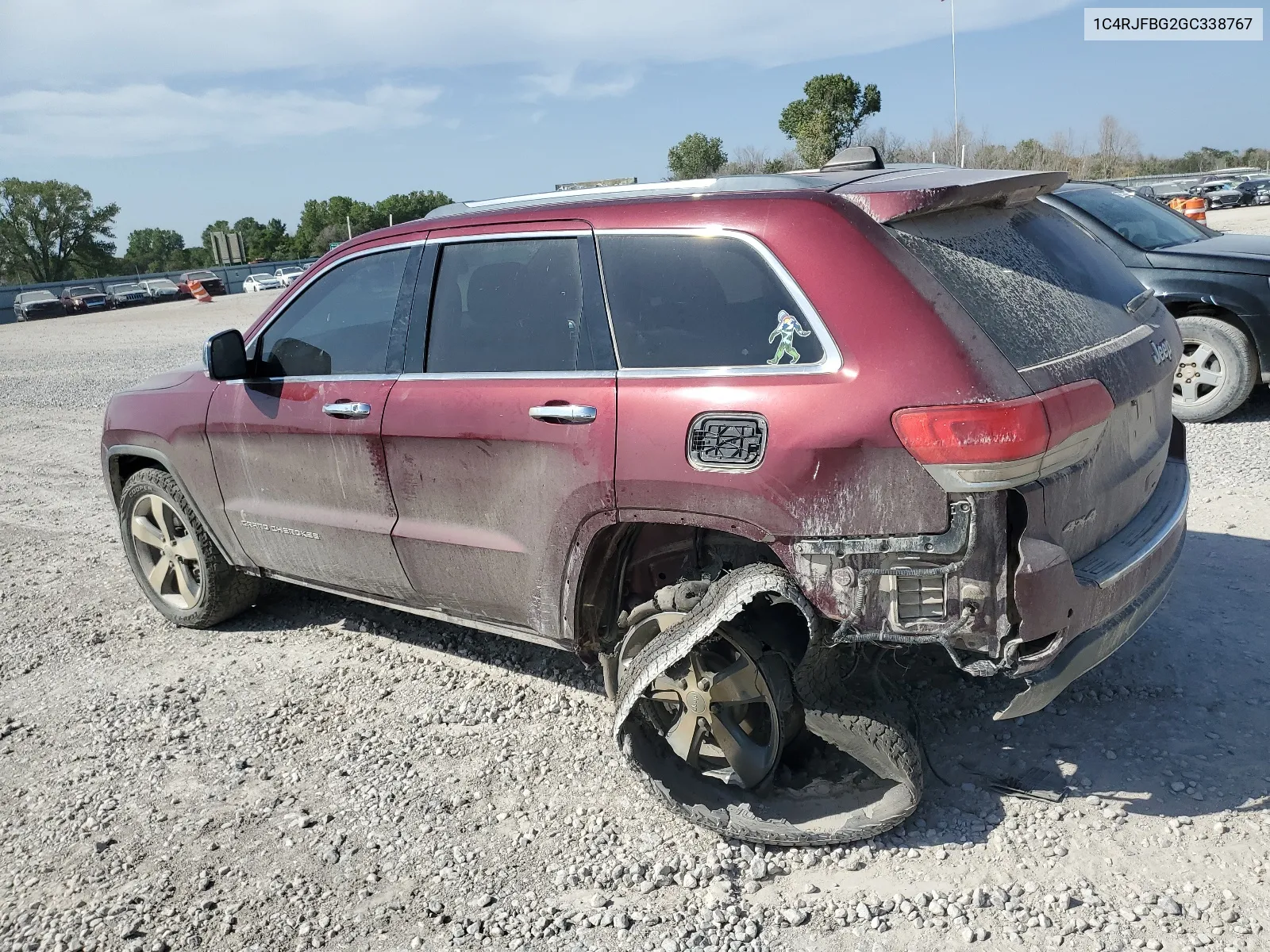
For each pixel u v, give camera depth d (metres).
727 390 2.85
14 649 5.04
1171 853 2.86
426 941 2.77
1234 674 3.79
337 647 4.78
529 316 3.38
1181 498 3.33
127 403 4.96
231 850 3.24
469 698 4.16
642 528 3.29
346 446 3.88
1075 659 2.74
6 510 7.92
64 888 3.11
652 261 3.09
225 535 4.66
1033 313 2.83
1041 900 2.72
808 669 2.83
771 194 2.95
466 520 3.58
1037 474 2.58
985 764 3.37
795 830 2.97
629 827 3.20
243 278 59.06
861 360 2.67
